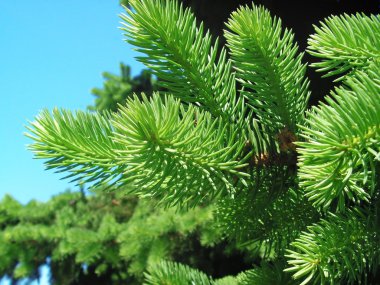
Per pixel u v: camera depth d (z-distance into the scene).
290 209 0.35
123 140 0.26
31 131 0.30
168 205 0.32
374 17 0.28
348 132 0.22
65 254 2.07
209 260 1.64
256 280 0.36
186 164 0.28
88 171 0.30
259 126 0.36
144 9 0.31
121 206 2.19
